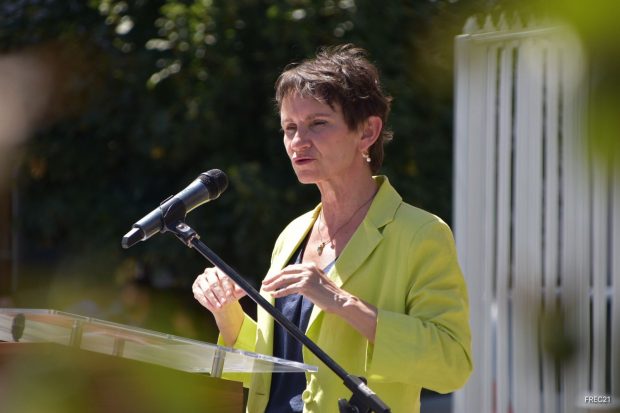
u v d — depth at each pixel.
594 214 11.40
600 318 11.38
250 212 18.27
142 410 5.48
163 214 6.22
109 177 21.00
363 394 5.68
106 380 5.38
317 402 6.74
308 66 7.04
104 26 19.84
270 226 18.53
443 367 6.45
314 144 6.89
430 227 6.82
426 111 20.48
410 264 6.76
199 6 18.95
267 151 19.95
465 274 12.73
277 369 5.88
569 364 2.68
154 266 19.28
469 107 12.73
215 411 5.73
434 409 20.08
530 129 12.19
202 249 6.24
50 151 20.45
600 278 11.40
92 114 20.09
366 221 7.00
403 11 19.98
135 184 20.62
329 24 19.52
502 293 12.48
